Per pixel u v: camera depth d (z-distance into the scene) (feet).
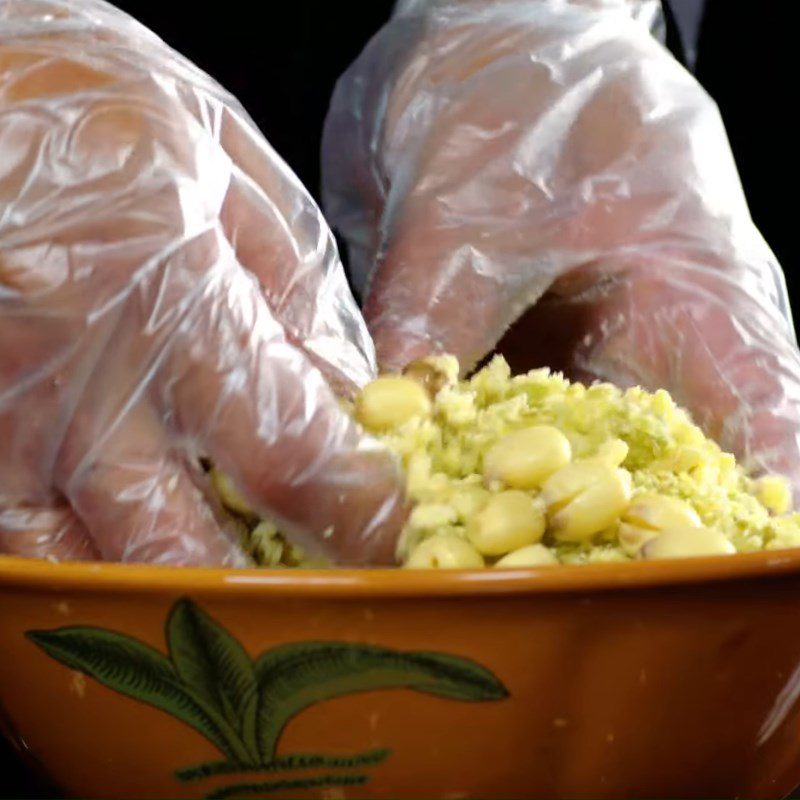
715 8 2.60
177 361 1.67
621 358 2.06
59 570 1.58
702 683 1.63
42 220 1.67
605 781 1.65
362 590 1.56
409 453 1.75
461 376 2.05
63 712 1.65
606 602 1.58
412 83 2.15
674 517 1.69
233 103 1.84
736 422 1.97
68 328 1.66
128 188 1.67
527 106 2.09
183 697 1.61
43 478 1.70
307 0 2.48
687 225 2.06
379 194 2.21
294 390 1.69
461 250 2.06
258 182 1.82
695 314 2.02
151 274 1.67
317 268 1.84
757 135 2.65
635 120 2.09
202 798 1.65
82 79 1.70
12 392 1.68
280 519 1.70
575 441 1.77
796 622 1.63
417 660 1.59
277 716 1.61
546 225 2.07
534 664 1.59
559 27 2.14
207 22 2.46
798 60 2.57
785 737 1.69
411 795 1.64
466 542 1.68
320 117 2.56
